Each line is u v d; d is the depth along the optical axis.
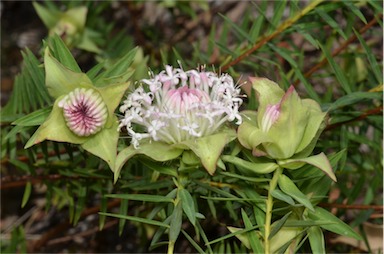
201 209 0.36
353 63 0.42
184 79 0.26
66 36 0.43
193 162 0.26
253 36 0.36
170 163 0.27
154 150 0.26
